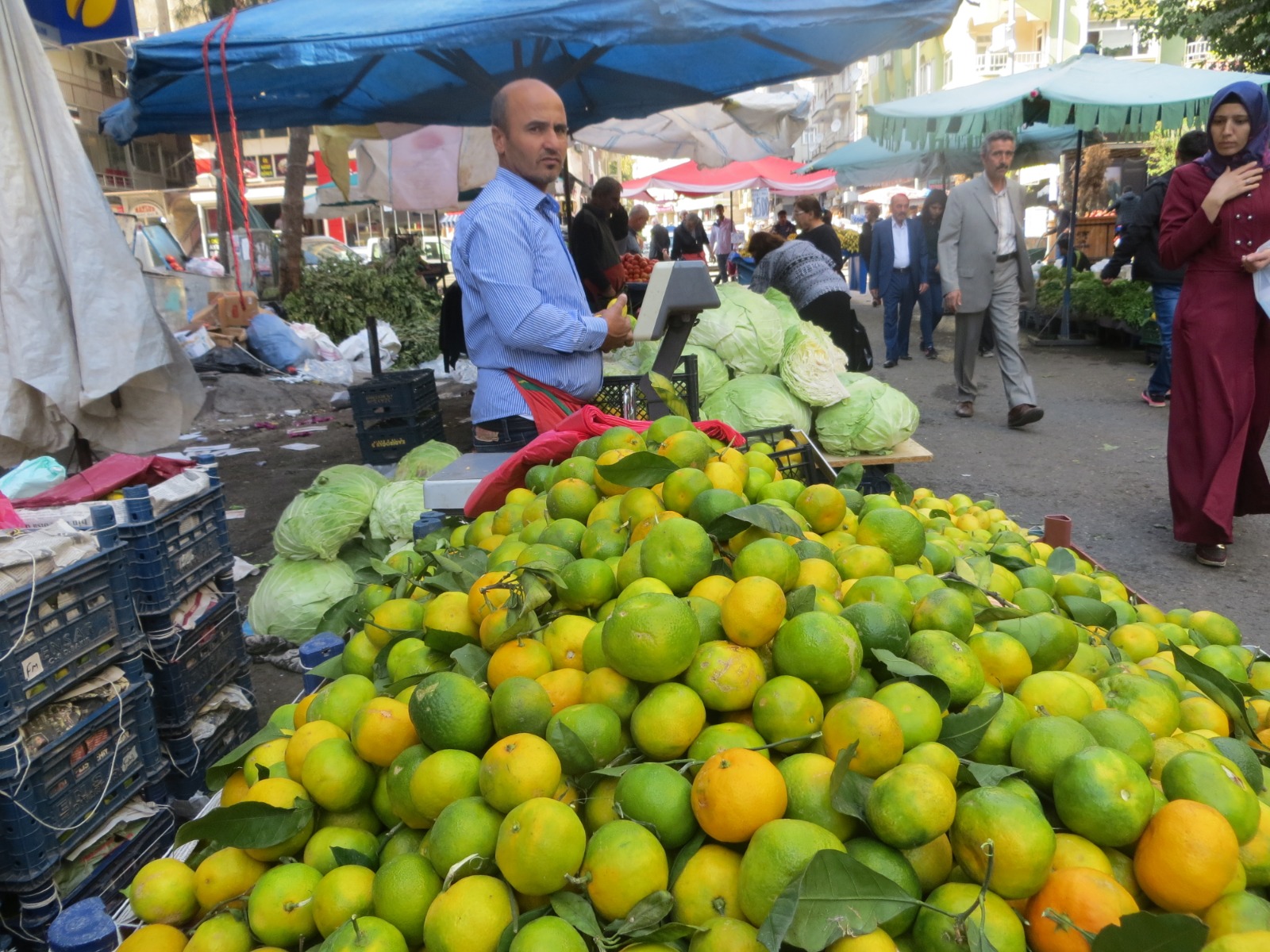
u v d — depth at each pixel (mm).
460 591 2088
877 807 1325
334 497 4480
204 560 3449
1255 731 1925
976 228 7957
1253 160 4562
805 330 5434
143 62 5129
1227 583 4871
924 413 9211
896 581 1901
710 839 1422
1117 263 11680
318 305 15102
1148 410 8984
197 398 4719
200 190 18172
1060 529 3439
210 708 3393
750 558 1829
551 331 3537
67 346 4172
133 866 2820
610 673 1642
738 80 8297
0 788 2395
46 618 2549
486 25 4789
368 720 1609
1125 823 1349
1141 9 19000
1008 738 1591
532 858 1291
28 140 4031
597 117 9414
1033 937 1294
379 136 9953
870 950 1195
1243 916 1285
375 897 1392
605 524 2113
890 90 7008
